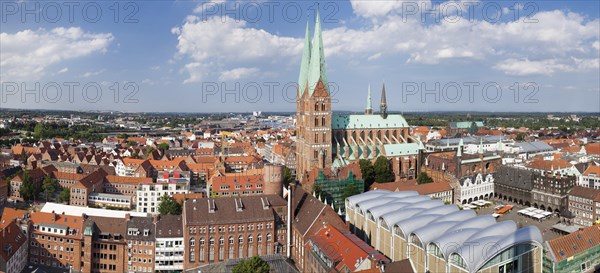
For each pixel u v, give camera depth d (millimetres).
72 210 150375
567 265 128875
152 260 136125
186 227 134000
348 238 119688
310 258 128250
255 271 112938
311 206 145375
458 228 118312
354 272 100125
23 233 138000
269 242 143875
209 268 132125
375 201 148125
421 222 126188
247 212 142375
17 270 130750
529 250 110750
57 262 138125
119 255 136125
